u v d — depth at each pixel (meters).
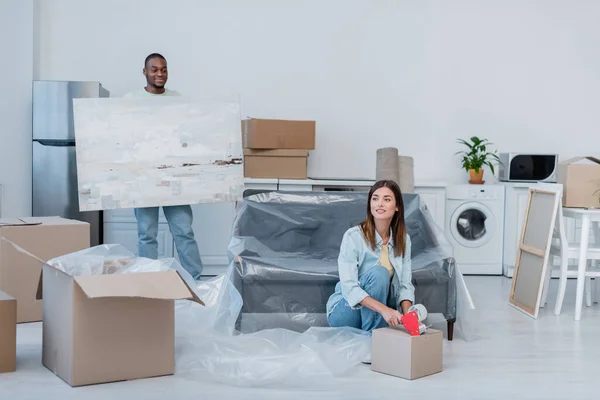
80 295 2.54
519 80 6.23
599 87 6.30
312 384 2.68
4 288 3.55
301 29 5.98
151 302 2.69
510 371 2.94
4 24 5.45
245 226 3.89
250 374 2.72
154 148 4.24
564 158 6.30
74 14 5.70
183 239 4.47
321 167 6.06
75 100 4.13
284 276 3.29
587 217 4.17
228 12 5.88
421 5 6.10
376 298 3.06
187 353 2.93
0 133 5.45
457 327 3.71
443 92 6.16
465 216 5.96
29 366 2.82
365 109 6.08
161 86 4.47
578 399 2.58
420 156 6.16
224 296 3.35
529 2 6.21
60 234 3.64
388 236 3.17
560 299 4.25
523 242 4.59
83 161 4.13
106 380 2.61
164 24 5.81
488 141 6.24
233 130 4.35
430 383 2.73
